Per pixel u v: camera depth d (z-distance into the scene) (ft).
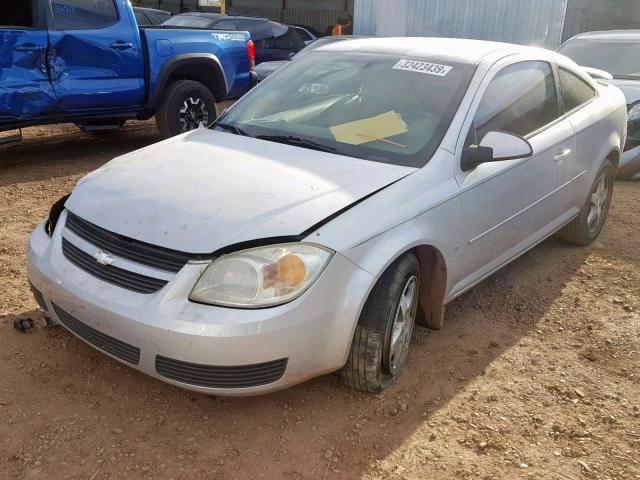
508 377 11.43
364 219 9.46
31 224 17.24
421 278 11.51
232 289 8.58
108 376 10.59
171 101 25.79
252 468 8.85
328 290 8.95
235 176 10.16
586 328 13.38
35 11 20.93
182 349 8.42
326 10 82.58
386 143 11.39
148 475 8.62
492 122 12.37
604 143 16.71
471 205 11.44
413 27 39.68
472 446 9.59
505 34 39.34
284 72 14.38
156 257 8.90
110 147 27.68
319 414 10.03
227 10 87.30
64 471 8.59
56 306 9.89
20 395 10.00
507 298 14.57
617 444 9.82
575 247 17.94
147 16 48.67
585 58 28.25
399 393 10.69
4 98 20.54
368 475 8.87
